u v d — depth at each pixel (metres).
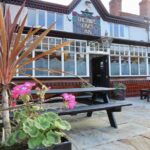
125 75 11.01
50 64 8.84
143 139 3.53
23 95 2.03
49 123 1.68
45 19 9.39
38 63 8.51
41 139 1.59
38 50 8.23
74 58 9.52
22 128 1.65
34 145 1.56
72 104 2.09
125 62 11.11
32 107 2.04
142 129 4.14
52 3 9.50
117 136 3.68
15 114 1.92
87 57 9.91
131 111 6.38
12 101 2.01
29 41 2.00
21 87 2.01
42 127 1.63
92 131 4.01
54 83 8.75
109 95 9.91
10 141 1.64
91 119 5.09
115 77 10.62
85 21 10.45
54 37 8.79
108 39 10.05
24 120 1.72
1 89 1.82
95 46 10.05
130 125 4.48
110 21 11.32
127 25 11.98
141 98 9.84
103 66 10.56
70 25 10.02
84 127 4.31
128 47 11.24
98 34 10.79
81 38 9.56
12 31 1.70
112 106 4.07
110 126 4.37
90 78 10.80
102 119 5.09
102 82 10.59
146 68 11.95
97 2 10.77
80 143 3.32
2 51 1.66
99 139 3.52
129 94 10.96
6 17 1.72
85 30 10.41
